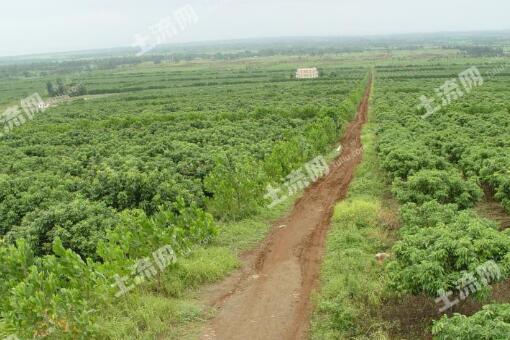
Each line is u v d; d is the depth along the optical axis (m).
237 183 19.38
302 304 11.97
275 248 16.06
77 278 11.29
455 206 14.59
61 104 82.62
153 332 10.56
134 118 48.03
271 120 43.94
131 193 19.14
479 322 8.20
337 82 97.44
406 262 11.01
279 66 167.75
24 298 9.52
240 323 11.21
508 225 16.50
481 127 32.22
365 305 11.09
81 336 9.77
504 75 87.44
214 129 37.50
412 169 20.45
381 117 42.91
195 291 12.91
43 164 28.12
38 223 15.40
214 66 181.88
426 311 10.19
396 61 160.38
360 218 17.59
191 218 15.79
